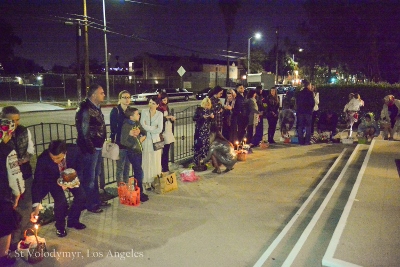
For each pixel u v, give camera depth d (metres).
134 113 6.02
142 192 6.21
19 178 3.91
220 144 7.84
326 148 10.56
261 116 10.85
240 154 8.97
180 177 7.55
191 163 8.52
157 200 6.23
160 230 5.02
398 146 9.72
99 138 5.41
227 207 5.89
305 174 7.77
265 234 4.90
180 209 5.80
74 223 5.05
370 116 11.54
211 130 7.97
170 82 55.69
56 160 4.60
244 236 4.84
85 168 5.36
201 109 7.94
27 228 4.53
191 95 37.56
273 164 8.66
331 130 11.88
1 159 3.79
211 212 5.67
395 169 7.26
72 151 5.15
